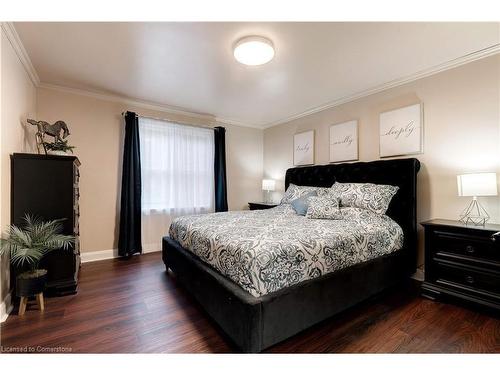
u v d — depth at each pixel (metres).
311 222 2.50
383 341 1.64
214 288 1.76
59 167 2.33
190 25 1.96
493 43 2.21
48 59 2.49
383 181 2.96
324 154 3.97
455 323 1.87
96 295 2.32
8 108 2.06
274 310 1.50
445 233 2.22
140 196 3.66
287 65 2.62
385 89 3.15
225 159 4.59
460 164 2.51
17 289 1.93
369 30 2.02
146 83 3.08
